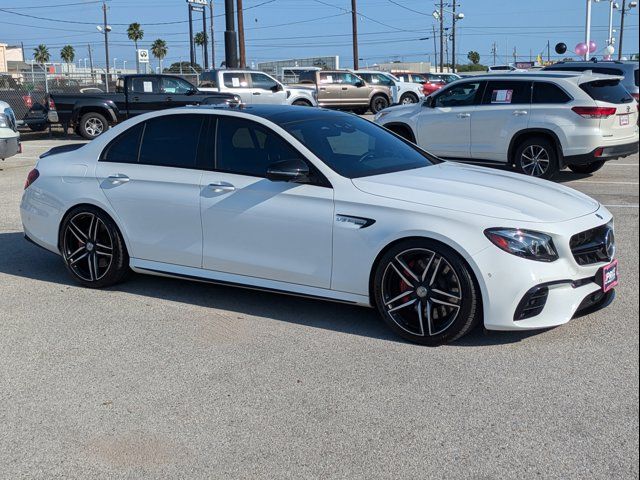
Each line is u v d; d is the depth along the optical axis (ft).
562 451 11.09
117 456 11.33
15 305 18.74
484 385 13.41
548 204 15.70
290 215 16.56
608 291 16.28
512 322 14.57
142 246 18.89
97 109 64.80
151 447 11.58
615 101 35.32
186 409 12.83
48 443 11.78
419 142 40.57
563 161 35.58
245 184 17.24
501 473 10.55
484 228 14.62
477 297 14.71
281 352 15.28
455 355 14.84
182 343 15.92
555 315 14.75
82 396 13.43
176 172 18.31
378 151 18.31
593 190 34.24
